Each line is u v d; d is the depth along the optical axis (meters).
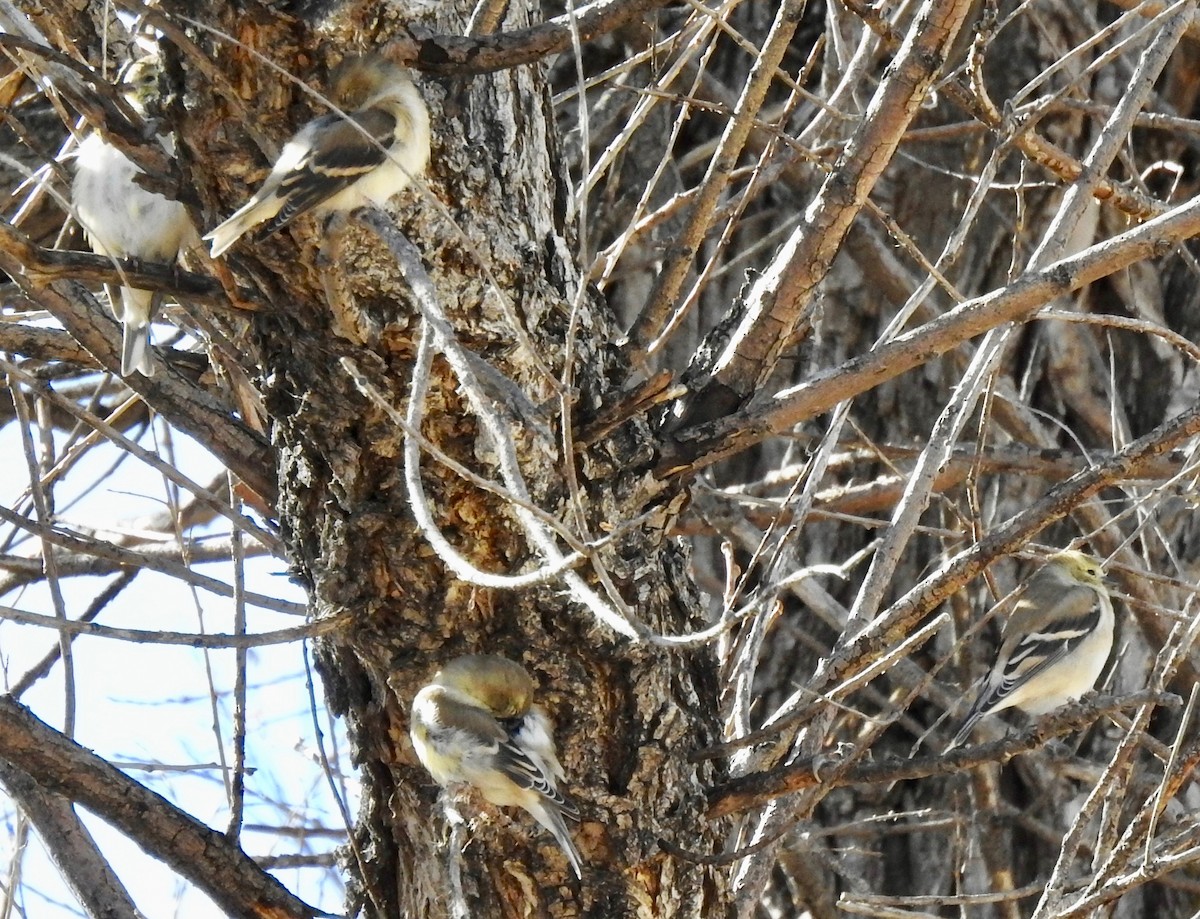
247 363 9.24
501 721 8.61
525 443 8.44
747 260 15.66
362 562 8.61
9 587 13.91
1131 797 13.88
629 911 8.75
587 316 9.10
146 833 8.93
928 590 9.25
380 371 8.27
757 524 15.20
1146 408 15.12
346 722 9.29
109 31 8.94
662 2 8.62
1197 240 15.52
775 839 9.04
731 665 11.27
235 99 7.79
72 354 10.02
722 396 9.46
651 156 15.98
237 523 9.65
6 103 11.07
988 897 10.69
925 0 8.84
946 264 10.16
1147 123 13.56
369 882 9.12
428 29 8.37
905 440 15.25
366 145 7.89
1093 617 14.02
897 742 14.63
